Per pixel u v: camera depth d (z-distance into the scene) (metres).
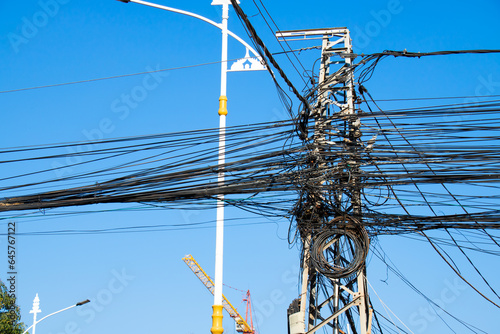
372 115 12.26
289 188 12.20
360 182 12.75
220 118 14.01
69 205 11.72
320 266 13.45
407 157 12.09
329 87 14.55
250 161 12.14
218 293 12.93
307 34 15.48
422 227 12.94
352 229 13.37
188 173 12.01
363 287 13.65
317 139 12.62
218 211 13.34
